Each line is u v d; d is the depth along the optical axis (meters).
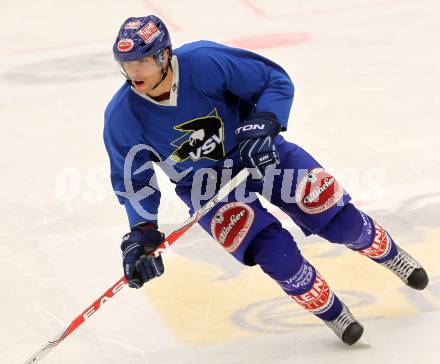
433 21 24.73
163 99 10.49
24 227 15.75
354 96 20.33
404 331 11.70
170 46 10.24
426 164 16.92
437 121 18.78
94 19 27.20
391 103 19.81
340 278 13.22
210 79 10.48
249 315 12.58
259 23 25.78
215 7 27.38
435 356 11.07
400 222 14.78
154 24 10.04
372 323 11.97
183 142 10.91
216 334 12.20
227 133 10.99
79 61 24.09
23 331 12.72
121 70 10.34
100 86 22.31
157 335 12.34
